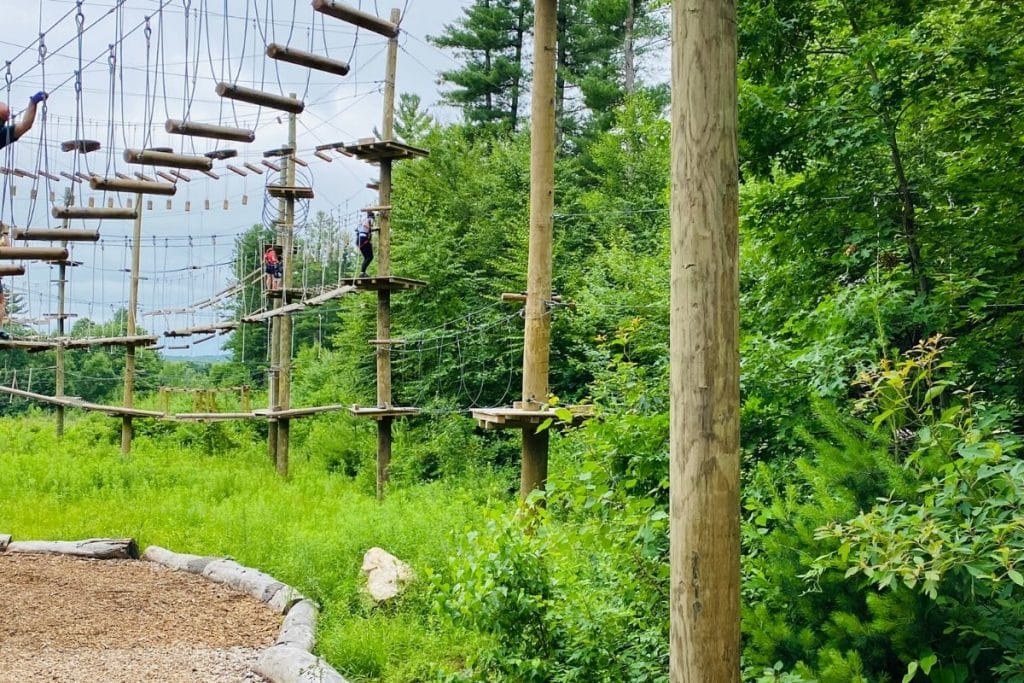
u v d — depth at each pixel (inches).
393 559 346.0
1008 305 251.8
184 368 1578.5
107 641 286.5
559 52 1187.9
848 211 272.8
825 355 221.1
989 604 140.1
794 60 276.2
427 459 706.8
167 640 290.4
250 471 732.7
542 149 365.7
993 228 256.8
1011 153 261.1
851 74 265.1
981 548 132.8
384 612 315.6
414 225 845.2
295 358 1272.1
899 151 283.7
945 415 151.3
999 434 181.3
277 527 443.5
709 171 133.0
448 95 1243.8
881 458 155.0
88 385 1386.6
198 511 510.9
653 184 857.5
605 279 705.6
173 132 288.4
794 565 156.2
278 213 753.6
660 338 557.3
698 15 134.2
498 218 828.0
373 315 847.1
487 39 1214.9
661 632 182.4
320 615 313.7
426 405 759.1
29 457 727.1
